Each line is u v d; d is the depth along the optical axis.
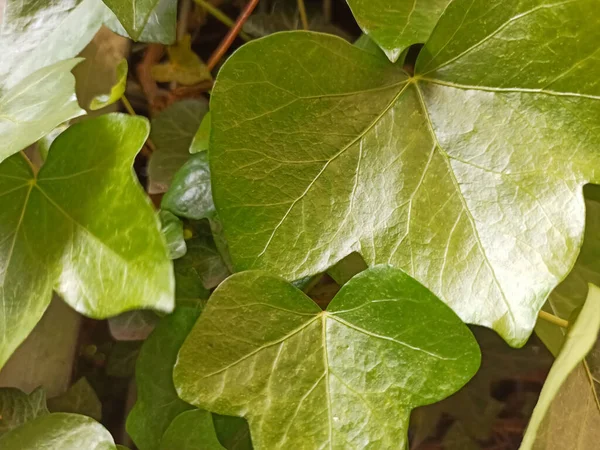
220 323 0.15
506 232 0.15
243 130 0.15
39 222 0.16
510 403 0.25
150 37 0.20
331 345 0.15
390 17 0.16
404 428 0.15
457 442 0.23
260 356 0.15
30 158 0.22
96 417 0.23
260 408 0.15
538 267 0.15
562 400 0.16
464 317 0.15
